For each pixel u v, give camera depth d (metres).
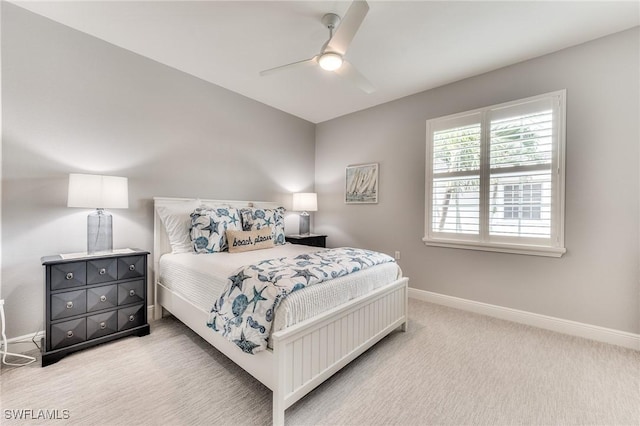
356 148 4.09
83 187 2.10
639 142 2.16
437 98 3.26
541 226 2.57
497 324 2.67
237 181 3.54
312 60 2.03
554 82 2.51
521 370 1.91
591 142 2.34
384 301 2.24
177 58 2.74
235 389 1.69
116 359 2.00
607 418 1.48
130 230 2.64
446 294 3.19
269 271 1.70
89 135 2.39
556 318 2.52
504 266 2.80
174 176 2.95
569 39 2.33
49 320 1.94
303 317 1.54
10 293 2.06
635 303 2.20
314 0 1.93
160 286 2.71
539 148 2.58
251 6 2.01
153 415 1.47
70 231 2.30
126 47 2.56
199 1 1.96
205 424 1.42
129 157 2.63
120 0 1.96
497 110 2.83
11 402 1.55
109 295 2.20
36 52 2.13
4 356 1.92
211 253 2.64
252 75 3.06
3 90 2.01
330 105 3.88
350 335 1.87
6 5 2.01
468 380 1.80
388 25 2.16
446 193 3.18
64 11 2.10
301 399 1.61
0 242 2.03
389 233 3.71
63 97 2.26
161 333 2.43
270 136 3.94
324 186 4.52
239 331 1.55
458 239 3.09
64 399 1.58
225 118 3.39
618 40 2.23
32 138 2.13
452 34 2.27
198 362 1.98
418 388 1.72
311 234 4.33
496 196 2.83
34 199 2.14
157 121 2.81
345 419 1.46
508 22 2.12
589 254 2.37
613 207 2.26
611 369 1.92
